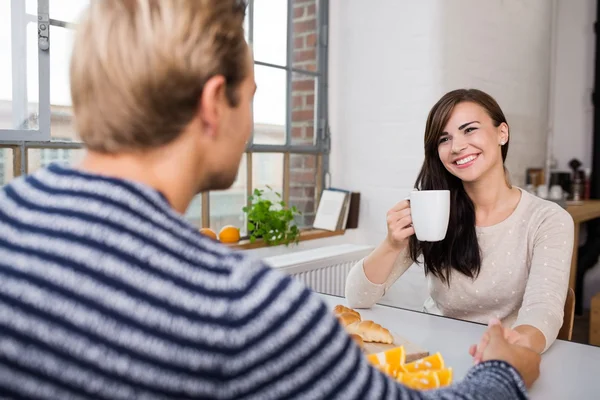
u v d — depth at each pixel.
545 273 1.24
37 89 1.96
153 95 0.45
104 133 0.46
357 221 2.98
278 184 2.85
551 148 3.91
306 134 2.97
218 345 0.39
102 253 0.40
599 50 3.67
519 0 3.24
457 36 2.72
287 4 2.80
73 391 0.38
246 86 0.51
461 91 1.44
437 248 1.46
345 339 0.45
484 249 1.44
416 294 2.78
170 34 0.45
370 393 0.45
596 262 3.67
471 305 1.47
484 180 1.43
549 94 3.81
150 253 0.41
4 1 1.86
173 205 0.49
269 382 0.40
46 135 1.98
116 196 0.43
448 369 0.77
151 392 0.38
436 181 1.48
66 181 0.44
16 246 0.40
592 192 3.73
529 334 1.01
